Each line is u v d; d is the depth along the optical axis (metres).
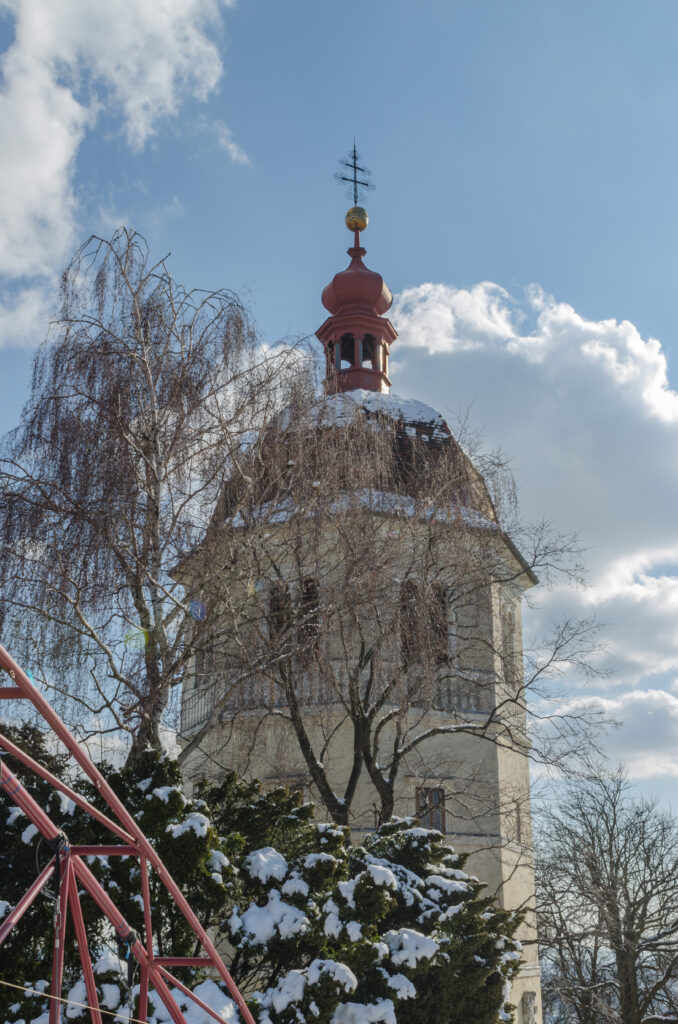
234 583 17.62
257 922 14.41
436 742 26.38
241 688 17.42
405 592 19.86
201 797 16.64
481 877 25.78
